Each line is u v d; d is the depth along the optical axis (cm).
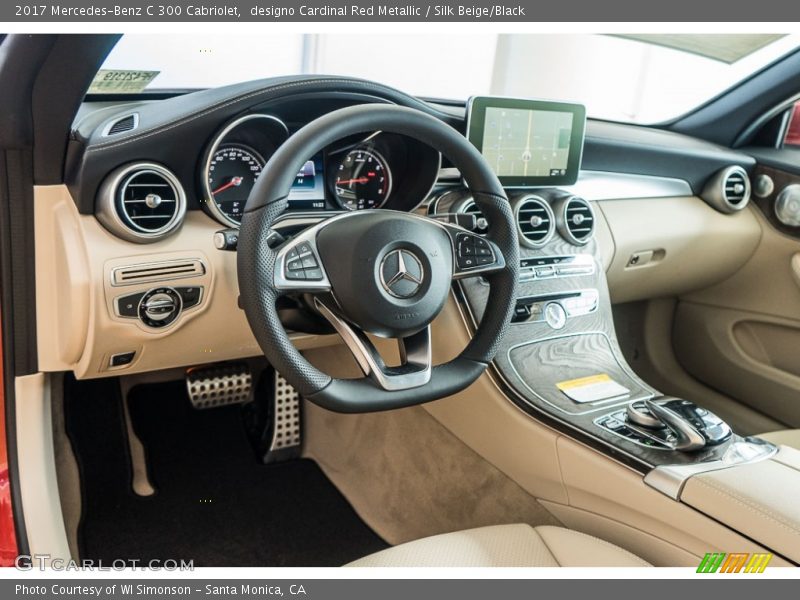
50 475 123
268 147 117
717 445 105
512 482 126
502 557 97
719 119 195
